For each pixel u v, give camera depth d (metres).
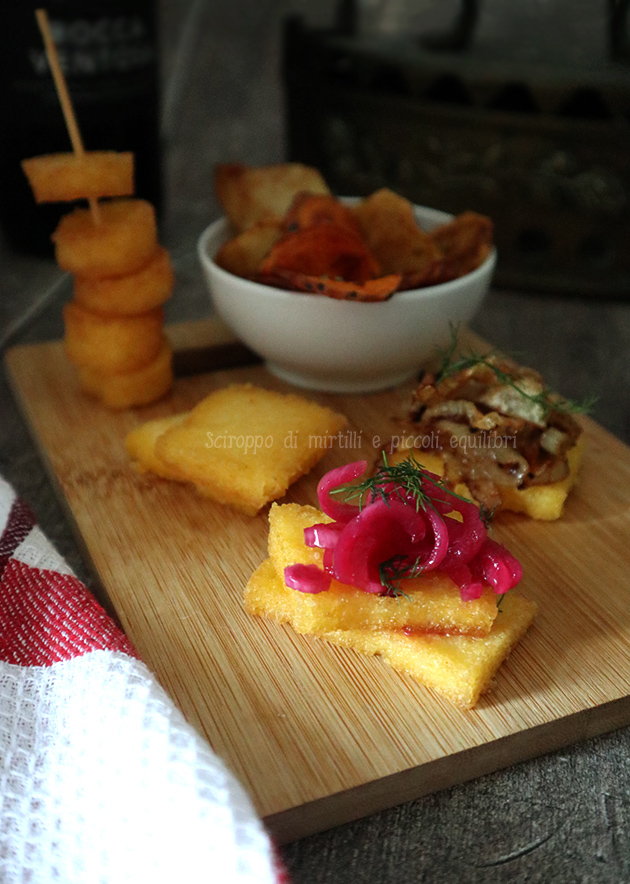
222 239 0.39
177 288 0.51
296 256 0.33
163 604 0.25
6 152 0.46
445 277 0.33
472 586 0.23
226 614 0.25
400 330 0.33
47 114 0.44
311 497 0.30
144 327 0.34
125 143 0.46
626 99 0.42
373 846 0.20
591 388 0.40
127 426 0.34
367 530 0.23
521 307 0.48
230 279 0.34
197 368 0.39
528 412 0.29
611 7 0.46
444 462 0.29
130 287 0.32
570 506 0.30
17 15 0.41
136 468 0.31
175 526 0.28
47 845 0.18
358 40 0.45
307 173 0.39
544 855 0.20
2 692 0.21
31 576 0.24
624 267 0.48
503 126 0.44
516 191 0.46
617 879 0.19
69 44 0.42
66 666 0.21
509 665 0.23
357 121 0.46
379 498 0.24
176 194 0.61
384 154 0.47
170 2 0.67
